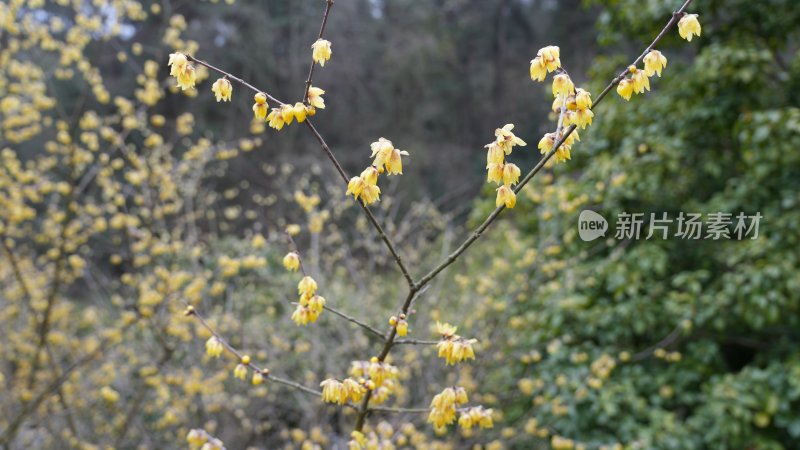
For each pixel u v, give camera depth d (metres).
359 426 1.36
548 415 2.84
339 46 9.10
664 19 2.89
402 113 9.49
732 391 2.56
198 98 7.72
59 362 3.34
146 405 3.27
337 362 3.23
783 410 2.54
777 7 2.76
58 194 3.46
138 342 3.51
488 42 10.58
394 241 3.96
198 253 3.11
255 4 8.62
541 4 10.15
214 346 1.33
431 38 9.88
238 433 3.15
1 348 3.20
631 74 1.02
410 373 3.15
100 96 3.10
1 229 2.84
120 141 3.09
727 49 2.63
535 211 3.42
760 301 2.44
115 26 3.15
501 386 3.14
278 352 3.27
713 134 2.91
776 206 2.60
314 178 7.04
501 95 9.96
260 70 8.40
